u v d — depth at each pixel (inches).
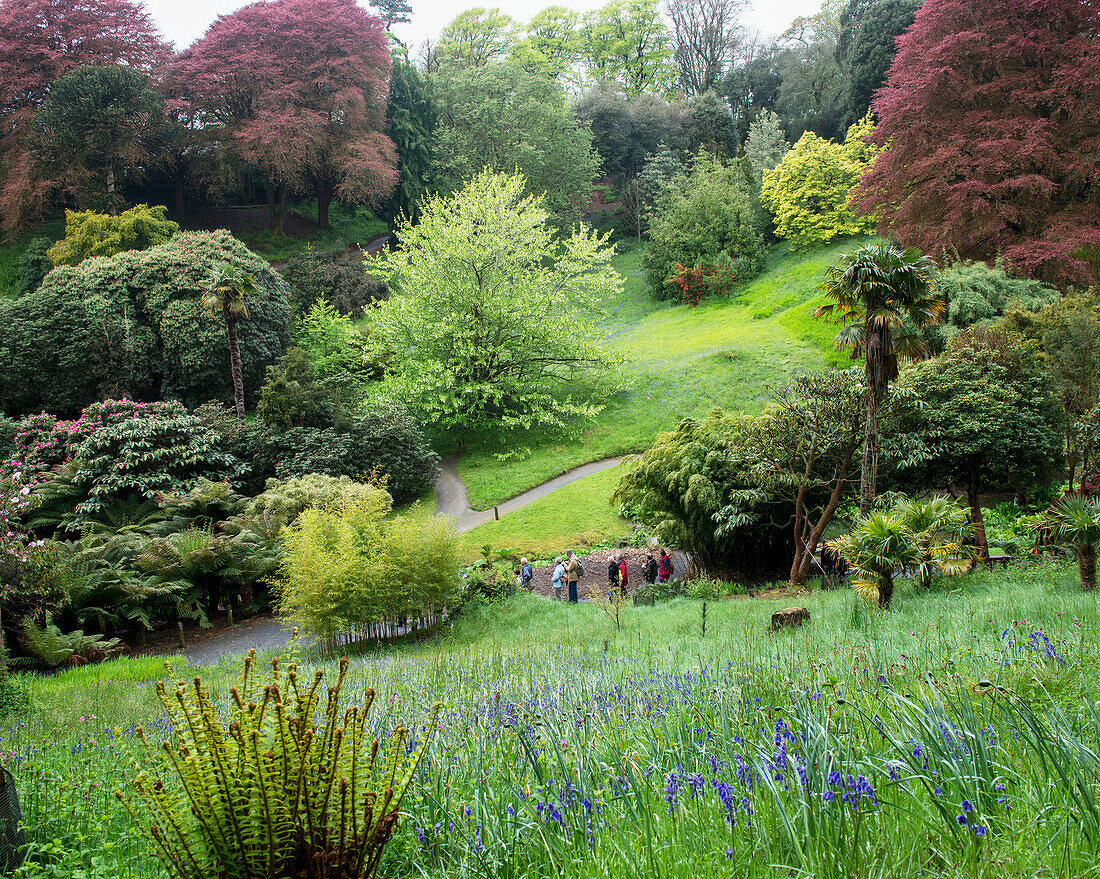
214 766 100.9
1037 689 175.0
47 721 344.2
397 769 123.5
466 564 936.3
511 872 117.3
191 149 2267.5
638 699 219.6
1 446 1157.1
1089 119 1262.3
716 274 1956.2
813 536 683.4
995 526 802.2
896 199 1482.5
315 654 598.9
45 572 634.8
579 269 1485.0
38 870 133.3
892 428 705.6
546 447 1363.2
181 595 786.2
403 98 2465.6
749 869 101.6
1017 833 102.5
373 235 2551.7
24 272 1834.4
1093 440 740.7
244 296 1496.1
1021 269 1223.5
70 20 2134.6
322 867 104.8
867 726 153.9
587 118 2689.5
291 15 2217.0
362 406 1289.4
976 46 1347.2
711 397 1403.8
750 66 2982.3
